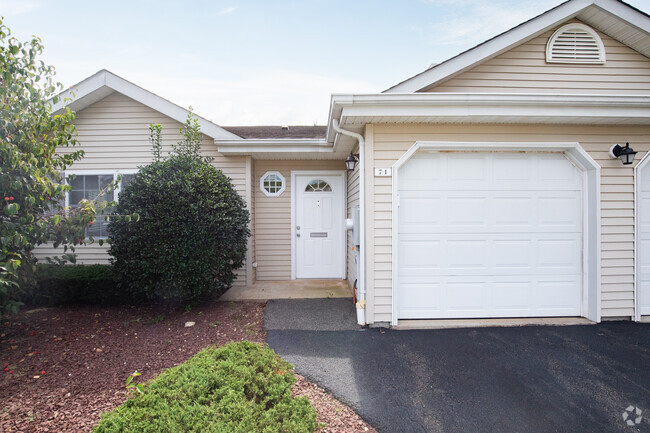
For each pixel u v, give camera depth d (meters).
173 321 4.48
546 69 4.60
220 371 2.13
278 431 1.65
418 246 4.44
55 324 4.41
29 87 3.61
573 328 4.18
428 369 3.18
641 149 4.39
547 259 4.52
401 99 3.81
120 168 6.05
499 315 4.49
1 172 3.16
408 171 4.42
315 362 3.30
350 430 2.32
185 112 5.85
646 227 4.48
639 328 4.17
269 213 6.91
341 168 6.98
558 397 2.74
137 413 1.73
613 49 4.65
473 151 4.45
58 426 2.28
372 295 4.24
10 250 3.49
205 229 4.63
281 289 6.09
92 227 5.93
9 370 3.14
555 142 4.34
